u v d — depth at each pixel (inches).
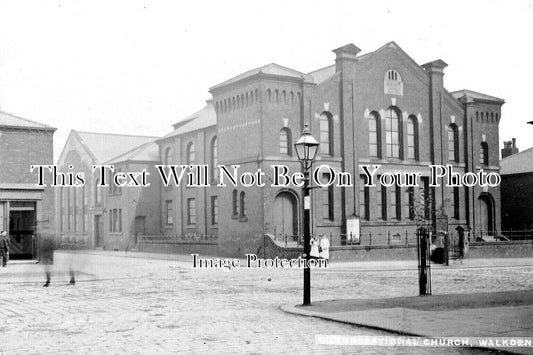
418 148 1830.7
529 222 1968.5
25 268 1283.2
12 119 1446.9
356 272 1208.2
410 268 1283.2
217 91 1739.7
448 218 1841.8
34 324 547.8
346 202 1658.5
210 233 1975.9
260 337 460.8
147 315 600.1
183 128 2251.5
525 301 627.2
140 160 2305.6
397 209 1779.0
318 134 1641.2
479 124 1952.5
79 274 1179.3
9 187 1411.2
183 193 2158.0
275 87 1583.4
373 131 1765.5
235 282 997.8
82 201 2635.3
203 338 461.4
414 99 1835.6
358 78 1723.7
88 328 520.7
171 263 1546.5
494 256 1628.9
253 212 1588.3
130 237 2265.0
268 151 1567.4
